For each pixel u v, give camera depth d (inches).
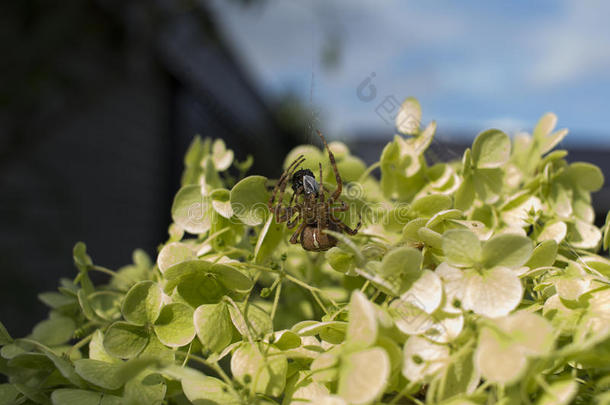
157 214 32.5
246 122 39.1
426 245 5.6
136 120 30.0
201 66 33.9
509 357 4.4
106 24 19.8
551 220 6.1
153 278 6.4
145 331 5.3
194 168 7.1
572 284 5.1
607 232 5.6
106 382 4.9
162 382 5.1
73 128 23.6
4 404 5.1
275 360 5.0
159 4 22.9
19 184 18.6
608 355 4.5
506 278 4.8
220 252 5.9
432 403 4.6
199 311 5.2
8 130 16.7
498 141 6.2
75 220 22.0
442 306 4.8
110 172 26.8
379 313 4.8
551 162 6.4
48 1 17.2
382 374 4.4
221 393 4.8
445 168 6.5
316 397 4.8
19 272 15.0
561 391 4.4
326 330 5.1
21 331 14.7
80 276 6.4
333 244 6.0
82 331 6.1
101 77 20.3
